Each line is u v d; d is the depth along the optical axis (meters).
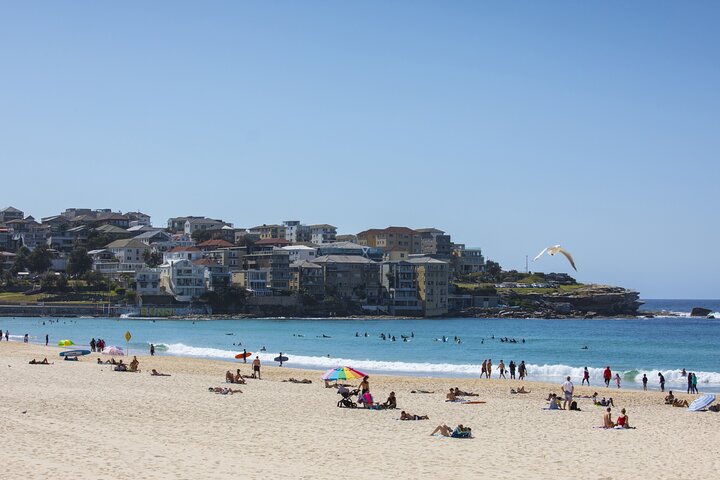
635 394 67.00
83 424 39.44
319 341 165.12
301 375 79.44
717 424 47.44
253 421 43.38
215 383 66.12
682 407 58.03
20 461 29.55
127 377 68.56
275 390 61.94
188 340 162.12
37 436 35.19
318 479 28.81
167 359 98.62
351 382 71.69
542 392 67.00
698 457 35.31
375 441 37.69
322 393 60.31
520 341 175.88
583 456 35.09
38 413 42.91
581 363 117.81
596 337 198.00
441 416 48.69
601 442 39.38
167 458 31.41
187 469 29.47
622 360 124.31
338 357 122.56
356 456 33.56
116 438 35.62
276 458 32.47
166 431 38.44
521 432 42.53
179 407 48.22
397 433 40.62
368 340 170.25
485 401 57.88
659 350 148.50
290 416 46.19
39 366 77.44
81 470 28.44
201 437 37.09
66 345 109.62
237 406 50.06
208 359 108.94
